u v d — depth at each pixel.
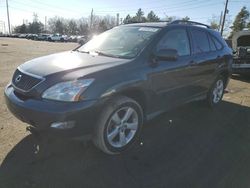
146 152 3.89
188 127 4.89
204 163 3.68
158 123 5.00
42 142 3.94
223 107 6.25
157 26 4.64
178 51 4.71
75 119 3.20
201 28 5.54
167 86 4.39
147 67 3.97
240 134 4.71
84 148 3.84
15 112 3.49
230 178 3.36
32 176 3.19
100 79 3.40
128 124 3.87
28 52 19.03
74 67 3.54
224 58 6.06
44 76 3.38
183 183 3.22
